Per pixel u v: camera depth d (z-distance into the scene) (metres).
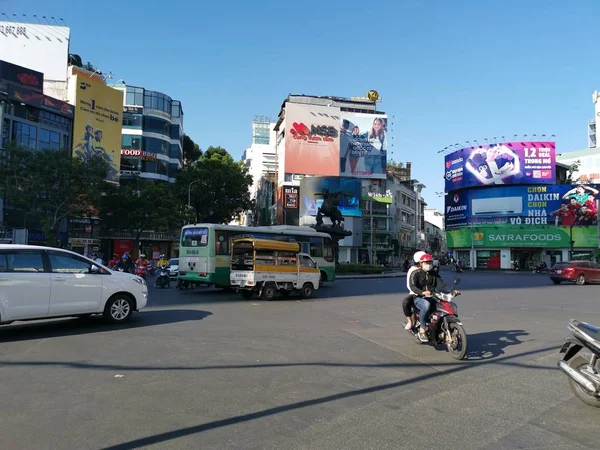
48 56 43.09
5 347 8.09
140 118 52.59
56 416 4.83
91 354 7.60
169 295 18.28
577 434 4.58
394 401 5.54
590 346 5.28
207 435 4.41
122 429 4.52
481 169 59.75
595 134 79.88
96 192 28.95
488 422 4.88
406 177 87.25
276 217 64.81
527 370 7.11
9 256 9.05
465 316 12.99
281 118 66.31
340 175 61.53
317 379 6.40
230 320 11.52
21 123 35.38
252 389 5.88
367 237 66.06
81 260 10.08
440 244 113.94
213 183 52.59
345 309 14.37
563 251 57.00
